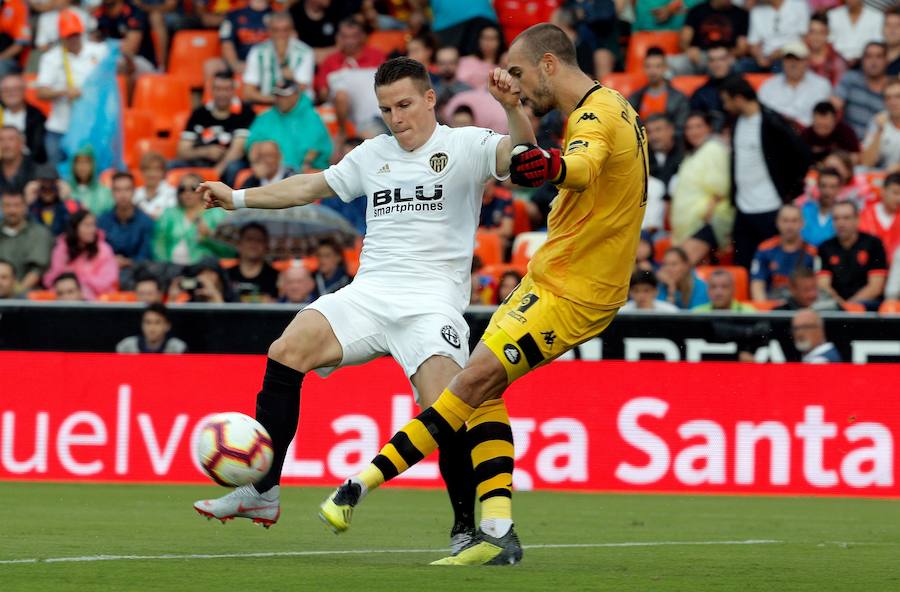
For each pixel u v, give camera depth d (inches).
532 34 740.0
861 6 2027.6
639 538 960.9
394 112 769.6
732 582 664.4
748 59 2011.6
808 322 1429.6
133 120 2132.1
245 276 1688.0
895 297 1657.2
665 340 1451.8
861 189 1779.0
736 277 1715.1
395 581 631.8
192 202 1813.5
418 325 759.7
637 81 2037.4
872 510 1253.1
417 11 2172.7
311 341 764.0
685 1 2105.1
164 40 2251.5
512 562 732.0
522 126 744.3
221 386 1454.2
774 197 1763.0
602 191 718.5
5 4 2306.8
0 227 1786.4
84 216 1763.0
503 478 740.0
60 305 1499.8
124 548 821.9
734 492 1419.8
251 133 1941.4
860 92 1934.1
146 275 1704.0
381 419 1441.9
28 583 614.9
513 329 717.3
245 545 859.4
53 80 2082.9
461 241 782.5
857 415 1406.3
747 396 1421.0
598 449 1435.8
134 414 1465.3
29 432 1478.8
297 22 2139.5
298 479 1454.2
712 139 1825.8
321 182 805.9
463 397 708.7
